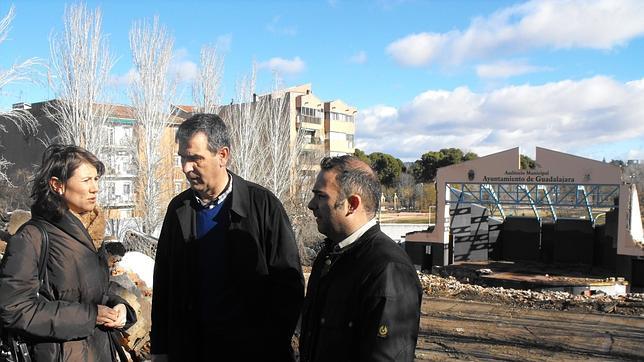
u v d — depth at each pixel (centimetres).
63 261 259
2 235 587
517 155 2694
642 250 2364
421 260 2925
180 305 291
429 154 7181
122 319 282
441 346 822
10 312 240
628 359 764
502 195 3384
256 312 290
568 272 2522
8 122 3397
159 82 2519
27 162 3291
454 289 1422
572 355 780
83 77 2298
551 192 3141
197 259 291
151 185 2383
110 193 2259
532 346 826
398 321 210
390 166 6706
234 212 286
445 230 2869
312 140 5112
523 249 2889
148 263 812
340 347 223
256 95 3102
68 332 251
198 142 277
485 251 2956
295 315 294
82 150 273
